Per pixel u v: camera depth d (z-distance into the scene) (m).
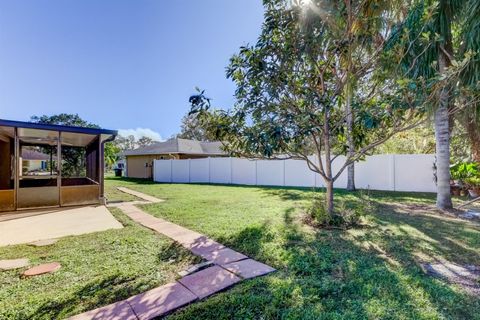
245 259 3.59
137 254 3.82
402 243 4.09
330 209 5.39
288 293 2.61
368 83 6.22
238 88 5.31
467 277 2.95
